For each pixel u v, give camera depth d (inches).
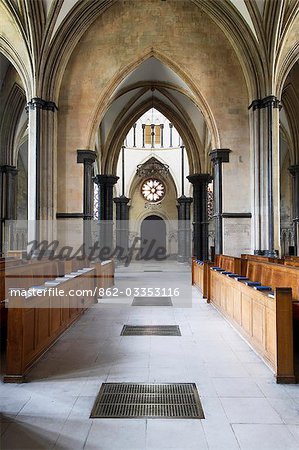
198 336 263.1
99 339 257.3
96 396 164.7
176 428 136.9
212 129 601.0
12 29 564.4
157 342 249.1
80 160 595.8
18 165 1026.1
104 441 128.3
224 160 594.6
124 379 183.8
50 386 176.2
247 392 168.2
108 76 601.6
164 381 181.2
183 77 605.0
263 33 550.9
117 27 603.8
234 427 137.3
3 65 714.8
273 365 189.9
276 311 181.6
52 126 571.5
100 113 602.2
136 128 1240.2
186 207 1187.3
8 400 161.0
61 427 137.9
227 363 206.4
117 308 371.2
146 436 131.4
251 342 233.9
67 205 593.3
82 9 573.0
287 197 1000.9
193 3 602.9
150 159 1227.2
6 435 132.4
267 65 557.9
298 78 721.6
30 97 570.3
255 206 565.6
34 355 205.3
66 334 271.0
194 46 602.2
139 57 601.6
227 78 601.0
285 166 1002.7
